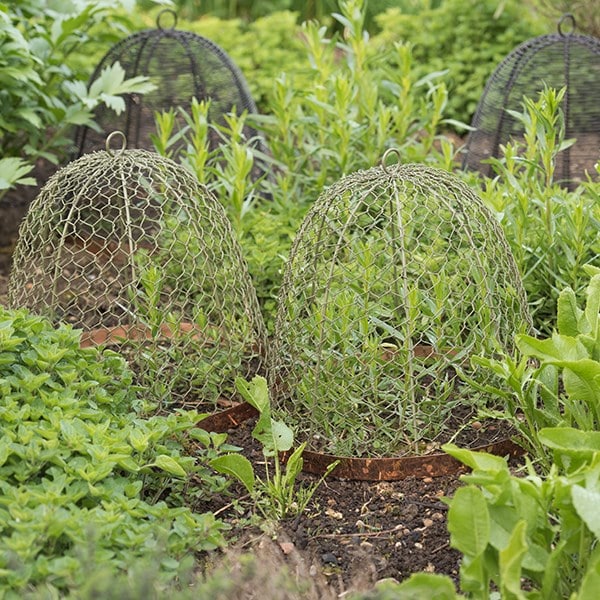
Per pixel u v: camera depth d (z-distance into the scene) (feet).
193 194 11.97
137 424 9.29
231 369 11.48
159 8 26.45
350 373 10.24
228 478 10.17
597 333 8.98
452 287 11.19
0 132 16.57
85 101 15.70
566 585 7.74
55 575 7.20
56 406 9.24
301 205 15.25
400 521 9.52
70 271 14.40
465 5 23.57
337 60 25.81
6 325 9.71
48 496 7.69
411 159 15.23
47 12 16.94
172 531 8.09
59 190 11.32
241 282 11.65
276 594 7.86
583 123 15.98
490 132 16.87
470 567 6.97
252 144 17.02
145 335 11.30
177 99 16.85
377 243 12.10
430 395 11.30
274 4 29.66
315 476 10.28
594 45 16.14
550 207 12.55
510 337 10.69
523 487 7.32
